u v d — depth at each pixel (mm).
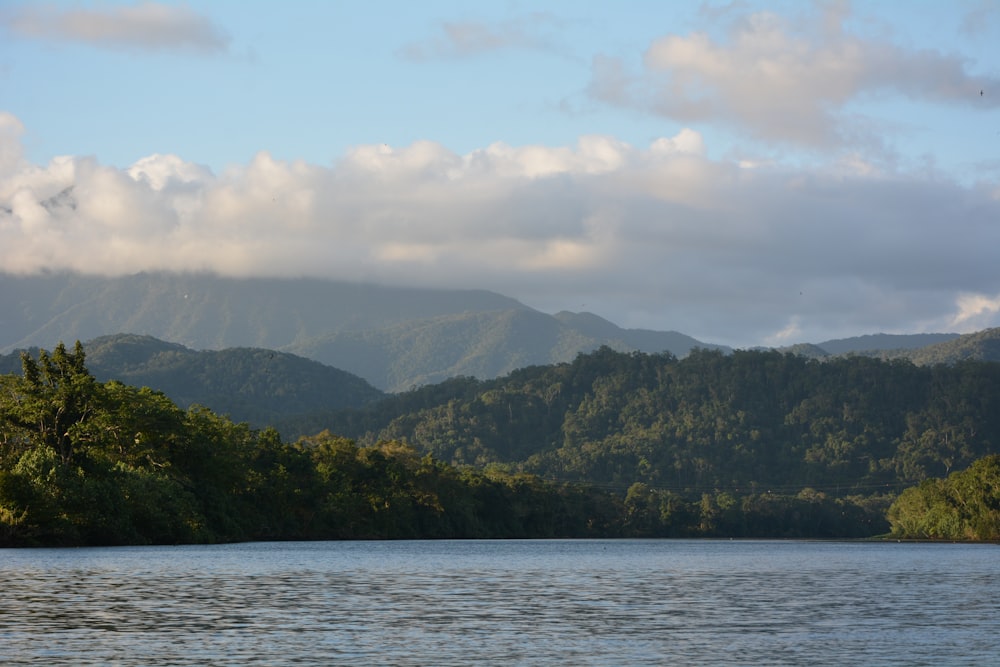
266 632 56438
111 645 51469
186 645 51875
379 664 48125
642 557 147500
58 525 125562
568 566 118938
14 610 62625
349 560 121375
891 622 64250
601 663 49188
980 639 57156
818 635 58406
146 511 140875
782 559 146875
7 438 145625
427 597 76375
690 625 62188
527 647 53188
